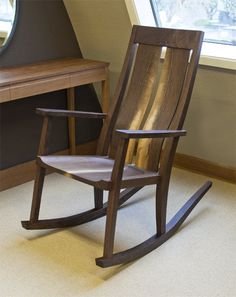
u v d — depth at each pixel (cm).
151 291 198
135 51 260
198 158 325
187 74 234
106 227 206
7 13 283
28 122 310
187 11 292
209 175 320
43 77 268
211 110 299
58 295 195
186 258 221
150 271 212
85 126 354
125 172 227
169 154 226
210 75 281
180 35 241
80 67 291
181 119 232
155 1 294
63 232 245
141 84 255
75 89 337
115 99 260
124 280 205
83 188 299
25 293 196
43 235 241
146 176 220
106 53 325
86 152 359
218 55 273
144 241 232
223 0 271
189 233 243
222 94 286
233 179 310
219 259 221
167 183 229
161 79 246
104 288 200
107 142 260
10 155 301
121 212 266
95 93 354
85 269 213
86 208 272
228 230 246
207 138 312
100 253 226
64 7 316
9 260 220
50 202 279
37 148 319
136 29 261
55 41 317
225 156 310
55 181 310
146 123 246
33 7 297
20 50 296
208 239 238
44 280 205
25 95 261
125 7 282
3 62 287
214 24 284
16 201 281
